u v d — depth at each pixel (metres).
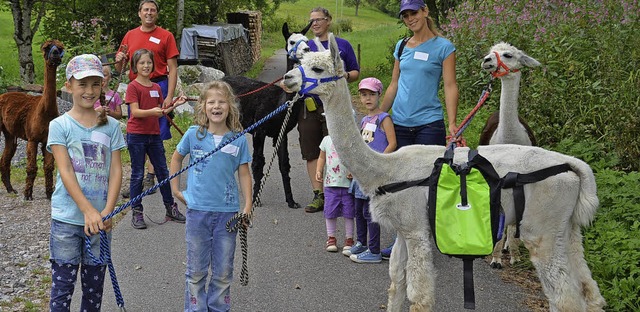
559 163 4.17
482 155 4.24
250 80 8.02
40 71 23.66
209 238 4.30
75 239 3.93
